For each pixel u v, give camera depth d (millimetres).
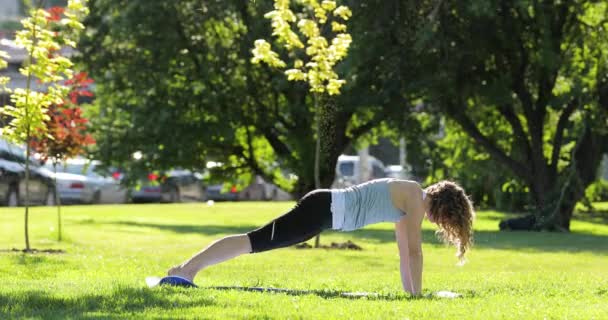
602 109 31484
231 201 52875
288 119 34156
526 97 32562
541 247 23625
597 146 32406
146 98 33531
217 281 12781
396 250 21844
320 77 21453
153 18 32281
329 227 11000
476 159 39844
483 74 31781
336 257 19250
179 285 11070
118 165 34531
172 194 49906
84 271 14938
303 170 33750
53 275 14422
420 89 30312
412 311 9328
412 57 30000
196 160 34469
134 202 48375
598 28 31391
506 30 30516
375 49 29328
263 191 54750
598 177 41812
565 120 33062
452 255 20875
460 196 11102
